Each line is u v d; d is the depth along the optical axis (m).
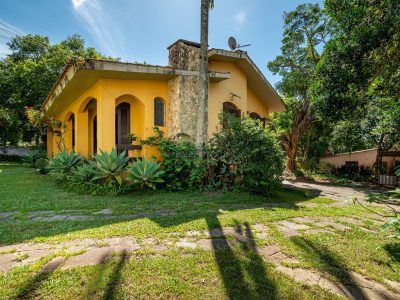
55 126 11.80
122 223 3.82
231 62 10.71
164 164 7.35
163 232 3.43
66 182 7.66
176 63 8.79
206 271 2.38
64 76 8.38
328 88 4.72
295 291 2.11
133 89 8.38
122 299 1.95
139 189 6.57
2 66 22.22
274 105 13.64
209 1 7.70
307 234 3.53
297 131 16.14
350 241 3.27
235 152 6.84
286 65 15.84
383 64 4.73
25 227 3.62
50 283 2.11
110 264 2.46
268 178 6.65
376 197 3.38
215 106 10.01
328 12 4.94
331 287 2.20
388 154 16.14
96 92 8.34
